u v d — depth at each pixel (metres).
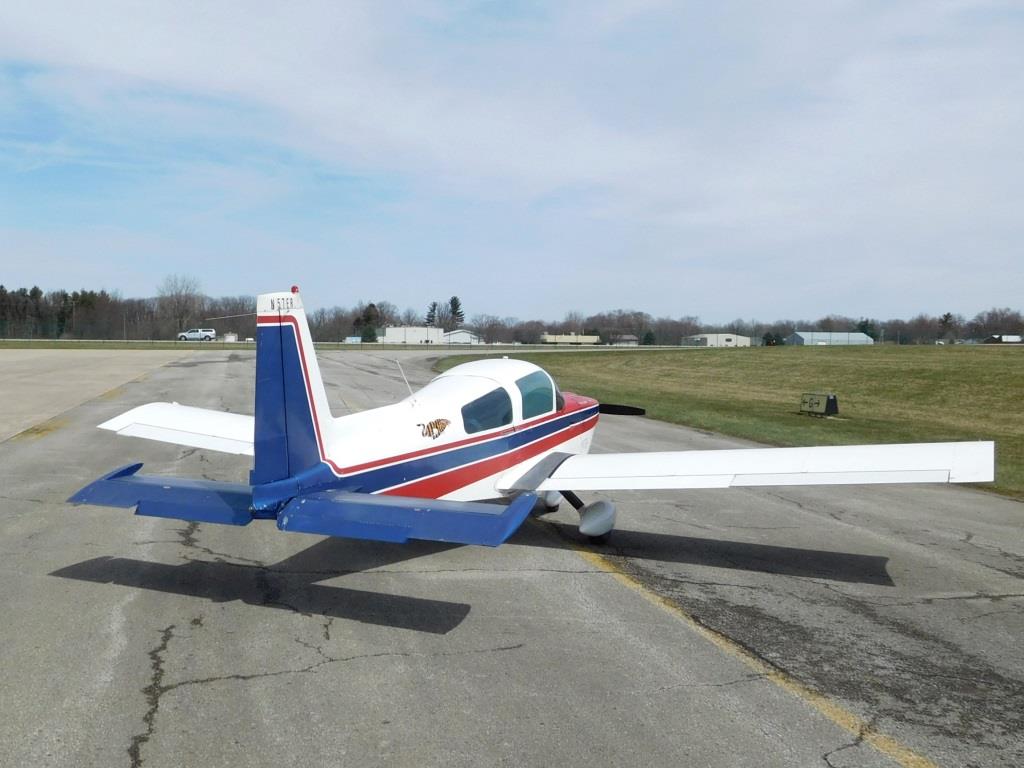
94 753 3.18
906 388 25.31
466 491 6.27
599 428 15.31
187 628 4.57
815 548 6.76
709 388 27.97
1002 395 22.73
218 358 39.03
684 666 4.18
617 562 6.20
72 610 4.83
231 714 3.53
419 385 24.66
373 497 4.80
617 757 3.23
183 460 10.34
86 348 54.41
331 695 3.75
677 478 5.98
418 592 5.33
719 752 3.29
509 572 5.85
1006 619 5.02
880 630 4.79
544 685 3.91
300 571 5.73
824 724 3.56
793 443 13.59
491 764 3.16
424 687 3.86
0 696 3.67
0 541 6.37
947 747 3.38
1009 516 8.27
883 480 5.24
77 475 9.20
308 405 4.99
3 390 20.09
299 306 4.95
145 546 6.28
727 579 5.80
